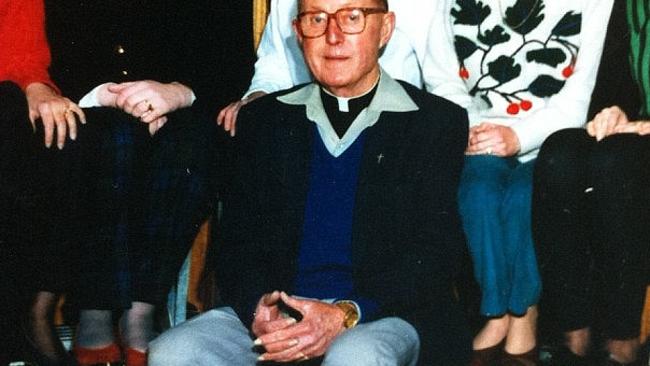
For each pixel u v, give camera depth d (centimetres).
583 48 317
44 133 282
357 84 266
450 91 320
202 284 330
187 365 247
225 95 372
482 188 297
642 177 283
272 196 269
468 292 318
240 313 261
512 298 300
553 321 304
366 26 262
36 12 305
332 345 237
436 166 266
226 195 286
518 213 301
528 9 316
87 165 281
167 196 287
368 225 262
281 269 266
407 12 328
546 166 289
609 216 284
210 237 328
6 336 280
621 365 288
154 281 284
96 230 281
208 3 368
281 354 244
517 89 318
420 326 256
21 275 280
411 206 263
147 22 364
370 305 254
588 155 288
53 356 281
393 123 266
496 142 304
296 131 270
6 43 302
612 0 318
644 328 309
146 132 287
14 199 278
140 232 286
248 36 375
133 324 282
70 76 361
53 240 280
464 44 321
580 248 292
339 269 265
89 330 287
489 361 300
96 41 362
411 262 260
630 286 286
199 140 292
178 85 300
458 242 266
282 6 333
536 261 300
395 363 235
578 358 293
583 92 315
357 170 265
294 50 333
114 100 292
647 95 319
